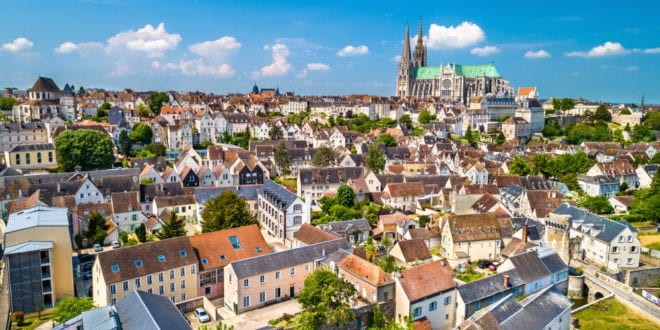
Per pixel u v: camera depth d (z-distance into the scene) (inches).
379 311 3157.0
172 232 4468.5
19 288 3617.1
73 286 3880.4
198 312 3408.0
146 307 2728.8
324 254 3991.1
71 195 5629.9
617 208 6496.1
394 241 5260.8
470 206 6102.4
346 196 6156.5
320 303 3034.0
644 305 3880.4
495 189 6535.4
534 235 4916.3
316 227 4739.2
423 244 4384.8
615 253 4584.2
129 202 5526.6
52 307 3759.8
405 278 3307.1
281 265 3757.4
